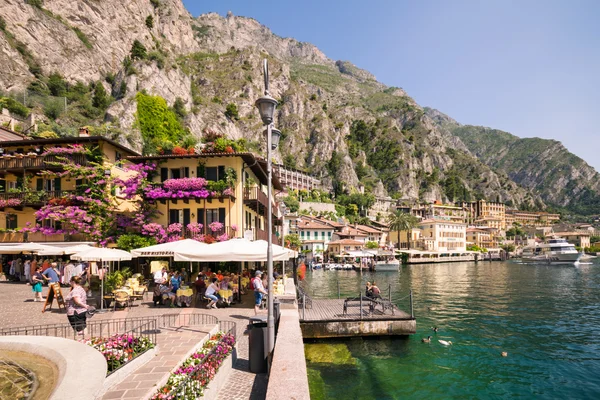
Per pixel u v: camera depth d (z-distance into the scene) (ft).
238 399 25.57
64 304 53.06
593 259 416.67
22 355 20.83
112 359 24.21
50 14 386.93
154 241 89.35
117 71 435.53
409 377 43.14
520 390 41.04
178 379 22.29
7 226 104.53
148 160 96.17
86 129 104.83
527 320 78.13
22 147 103.40
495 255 396.98
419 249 374.84
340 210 483.51
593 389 41.52
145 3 604.90
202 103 531.50
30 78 328.08
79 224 90.89
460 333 65.16
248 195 94.99
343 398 37.09
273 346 30.22
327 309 65.16
